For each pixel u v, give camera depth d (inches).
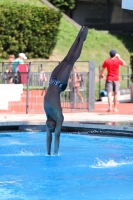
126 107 1386.6
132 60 1672.0
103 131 952.3
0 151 804.0
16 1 1979.6
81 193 549.6
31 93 1245.1
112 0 2283.5
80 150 814.5
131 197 534.6
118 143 882.1
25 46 1792.6
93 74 1254.3
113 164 705.0
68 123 989.8
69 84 1272.1
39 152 794.8
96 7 2303.2
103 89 1717.5
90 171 658.2
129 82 1775.3
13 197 532.1
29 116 1134.4
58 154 776.9
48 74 1257.4
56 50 1921.8
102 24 2287.2
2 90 1134.4
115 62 1244.5
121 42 2122.3
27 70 1359.5
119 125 948.0
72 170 663.8
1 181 602.9
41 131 1002.7
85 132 969.5
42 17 1812.3
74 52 741.9
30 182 597.9
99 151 806.5
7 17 1753.2
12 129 1003.3
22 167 682.2
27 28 1785.2
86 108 1256.2
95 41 2063.2
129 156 763.4
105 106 1417.3
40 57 1843.0
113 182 600.1
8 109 1246.3
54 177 623.5
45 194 545.0
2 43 1758.1
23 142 890.7
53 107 731.4
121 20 2277.3
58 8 2180.1
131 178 620.7
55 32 1849.2
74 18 2271.2
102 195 542.0
